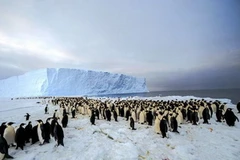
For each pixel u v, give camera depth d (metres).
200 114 14.66
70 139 9.19
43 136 8.32
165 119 10.07
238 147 8.45
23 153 7.23
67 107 19.11
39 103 36.34
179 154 7.67
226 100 29.73
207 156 7.51
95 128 11.15
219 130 11.06
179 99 35.34
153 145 8.55
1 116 17.41
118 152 7.41
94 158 6.84
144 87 115.50
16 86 102.69
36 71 99.00
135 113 14.35
